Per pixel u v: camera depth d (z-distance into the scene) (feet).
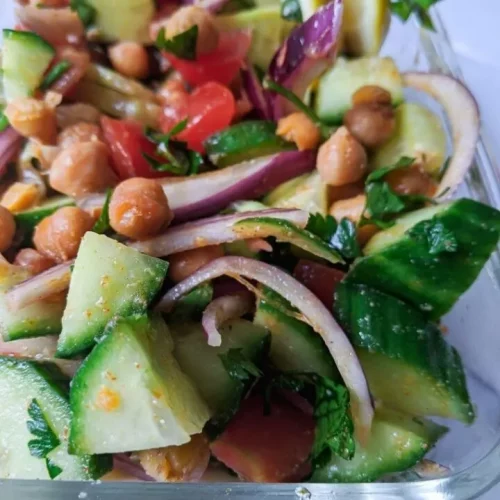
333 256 0.41
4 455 0.38
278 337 0.40
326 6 0.51
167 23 0.52
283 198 0.47
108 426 0.36
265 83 0.52
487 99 0.61
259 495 0.35
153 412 0.36
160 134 0.49
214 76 0.52
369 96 0.49
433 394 0.40
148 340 0.37
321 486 0.36
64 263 0.42
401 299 0.41
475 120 0.49
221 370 0.39
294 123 0.48
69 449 0.35
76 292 0.39
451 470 0.38
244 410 0.40
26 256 0.43
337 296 0.41
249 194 0.47
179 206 0.45
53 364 0.39
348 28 0.54
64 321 0.39
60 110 0.50
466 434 0.40
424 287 0.41
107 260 0.39
